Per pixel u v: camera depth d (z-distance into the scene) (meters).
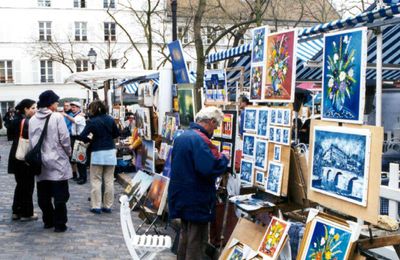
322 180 3.98
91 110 8.16
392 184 5.13
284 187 4.61
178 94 7.19
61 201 6.82
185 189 4.70
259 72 5.17
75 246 6.23
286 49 4.61
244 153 5.37
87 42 45.38
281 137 4.67
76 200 9.35
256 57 5.25
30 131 6.69
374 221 3.44
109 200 8.35
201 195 4.71
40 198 6.95
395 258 4.70
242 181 5.39
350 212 3.68
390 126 9.64
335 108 3.87
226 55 8.30
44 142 6.64
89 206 8.80
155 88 10.67
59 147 6.71
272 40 4.89
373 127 3.47
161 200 6.83
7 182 11.69
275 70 4.82
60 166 6.72
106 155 8.12
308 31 5.86
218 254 5.60
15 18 44.41
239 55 7.91
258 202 5.12
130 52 45.62
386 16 4.59
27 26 44.66
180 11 27.64
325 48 4.00
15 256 5.76
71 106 11.02
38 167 6.64
